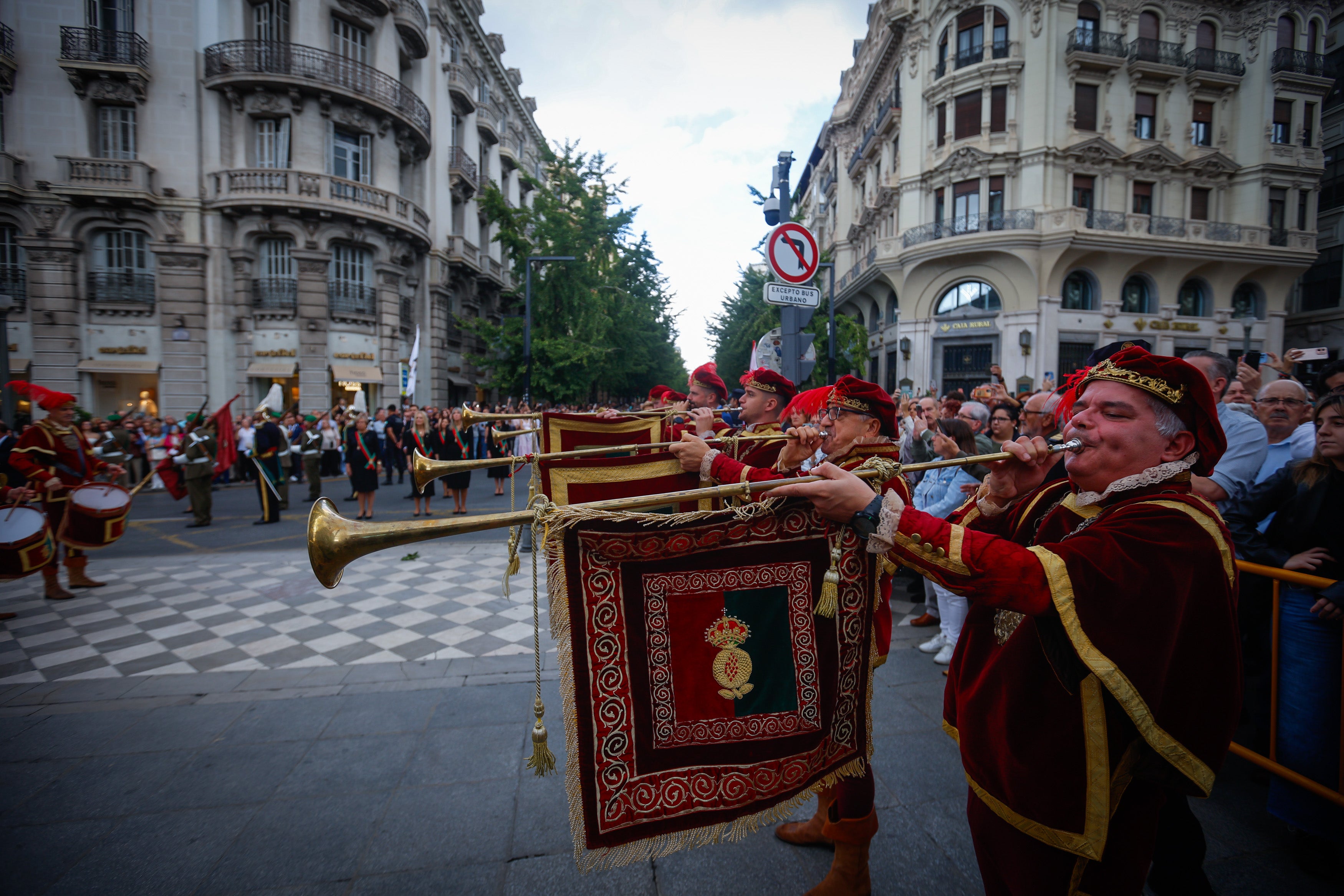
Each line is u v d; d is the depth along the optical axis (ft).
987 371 69.82
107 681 12.56
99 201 58.49
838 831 6.43
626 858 4.42
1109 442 4.25
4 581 18.49
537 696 4.33
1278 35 70.03
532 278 64.95
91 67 57.26
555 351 60.54
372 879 7.17
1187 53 67.87
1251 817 8.18
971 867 7.29
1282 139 70.95
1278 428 10.72
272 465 31.60
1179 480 4.17
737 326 76.43
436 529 4.04
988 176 66.95
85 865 7.41
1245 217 70.23
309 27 61.16
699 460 9.34
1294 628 7.53
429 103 77.97
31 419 57.36
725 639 4.80
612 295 67.97
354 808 8.46
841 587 5.10
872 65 85.51
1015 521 5.47
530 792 8.81
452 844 7.75
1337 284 75.77
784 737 4.92
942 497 13.83
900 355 75.25
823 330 67.41
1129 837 4.25
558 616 4.42
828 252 118.32
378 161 66.54
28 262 58.85
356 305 65.10
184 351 60.49
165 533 28.96
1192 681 3.70
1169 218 67.92
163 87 59.21
